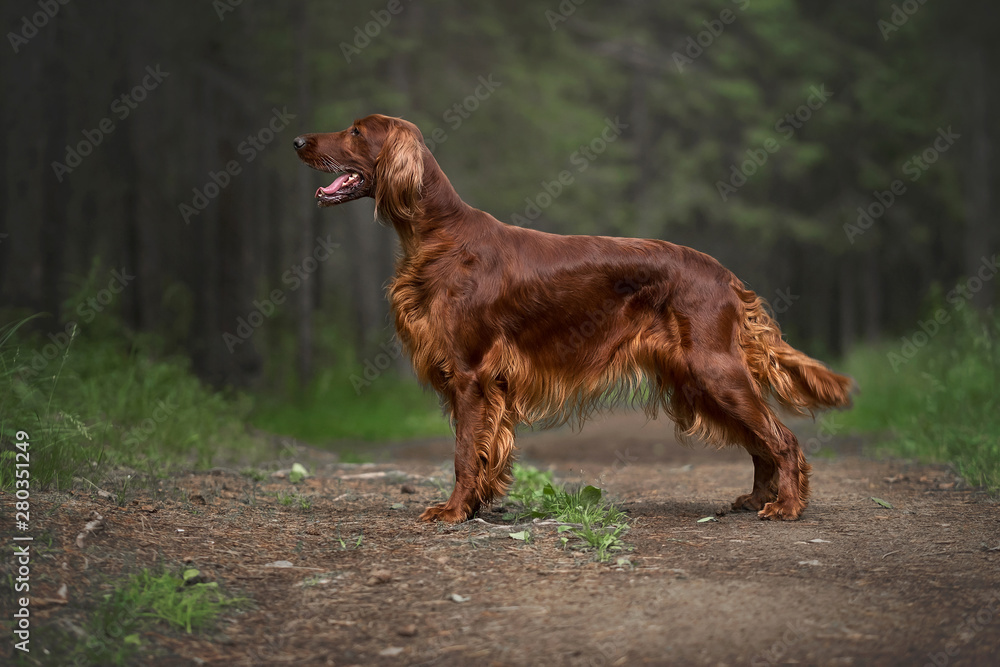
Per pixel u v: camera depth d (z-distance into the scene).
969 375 8.29
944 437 7.50
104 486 5.34
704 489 6.33
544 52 21.42
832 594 3.50
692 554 4.11
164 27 13.79
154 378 8.16
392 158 4.83
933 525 4.66
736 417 4.80
